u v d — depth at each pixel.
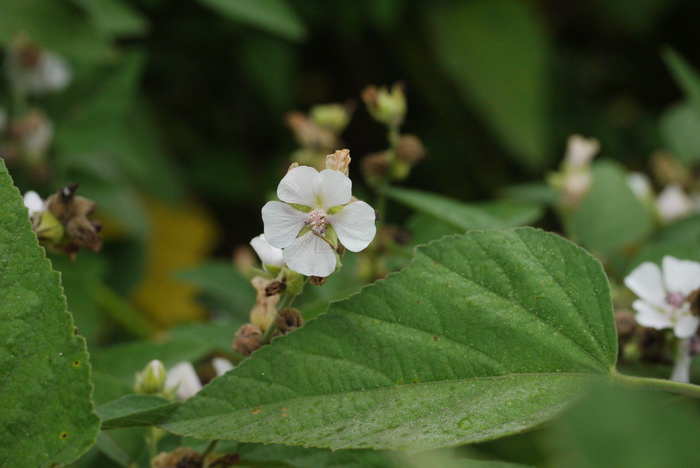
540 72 1.42
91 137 1.04
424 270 0.73
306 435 0.71
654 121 1.52
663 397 0.75
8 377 0.70
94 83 1.05
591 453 0.53
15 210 0.71
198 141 1.44
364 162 0.91
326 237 0.72
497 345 0.72
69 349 0.71
